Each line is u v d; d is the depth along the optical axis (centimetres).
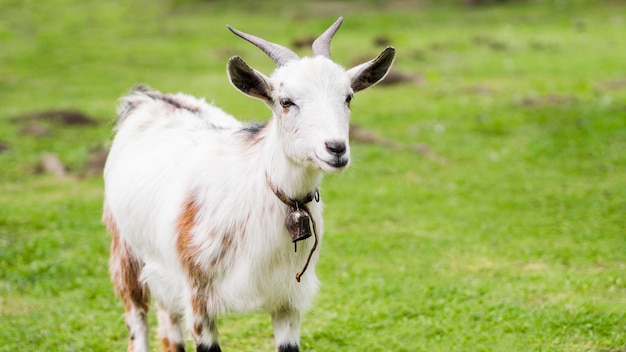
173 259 609
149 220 636
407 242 1080
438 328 786
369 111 1908
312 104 525
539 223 1141
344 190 1348
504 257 1009
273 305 589
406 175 1433
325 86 532
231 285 577
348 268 982
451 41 2739
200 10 3544
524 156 1518
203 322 598
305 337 781
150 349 766
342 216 1209
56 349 760
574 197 1261
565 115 1775
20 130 1806
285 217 559
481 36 2786
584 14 3100
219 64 2550
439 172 1445
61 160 1598
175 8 3591
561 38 2717
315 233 567
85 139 1758
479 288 883
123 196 664
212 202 582
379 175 1438
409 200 1286
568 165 1450
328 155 511
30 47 2852
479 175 1413
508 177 1396
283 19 3288
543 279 902
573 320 775
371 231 1137
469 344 746
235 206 571
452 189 1338
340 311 847
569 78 2161
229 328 813
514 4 3353
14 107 2050
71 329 810
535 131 1673
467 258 1010
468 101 1964
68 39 2992
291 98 530
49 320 829
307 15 3334
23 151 1656
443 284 909
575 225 1126
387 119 1833
